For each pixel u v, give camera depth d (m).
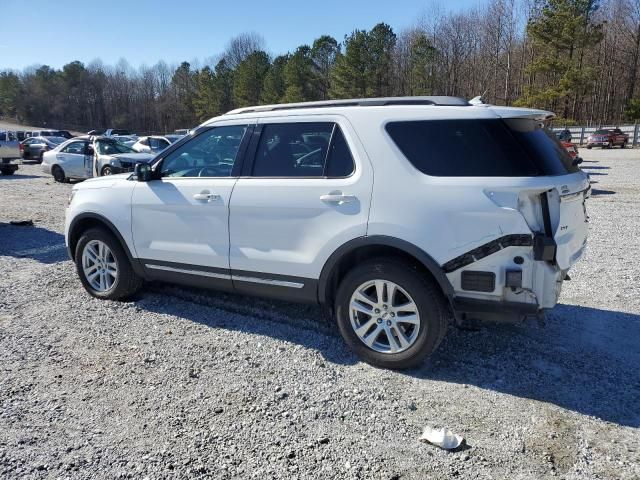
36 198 12.93
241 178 4.05
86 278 5.09
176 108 90.56
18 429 2.90
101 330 4.29
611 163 24.23
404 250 3.35
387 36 54.97
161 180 4.49
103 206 4.75
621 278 5.70
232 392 3.30
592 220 9.41
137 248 4.62
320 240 3.65
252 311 4.69
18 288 5.39
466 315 3.40
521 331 4.25
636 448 2.74
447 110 3.37
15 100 101.94
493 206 3.13
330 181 3.63
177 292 5.18
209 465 2.60
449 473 2.56
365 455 2.69
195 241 4.26
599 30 49.06
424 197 3.30
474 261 3.21
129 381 3.45
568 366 3.66
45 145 27.80
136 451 2.71
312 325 4.37
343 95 55.53
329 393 3.29
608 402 3.19
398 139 3.46
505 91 55.31
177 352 3.88
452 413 3.08
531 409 3.12
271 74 64.31
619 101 61.81
